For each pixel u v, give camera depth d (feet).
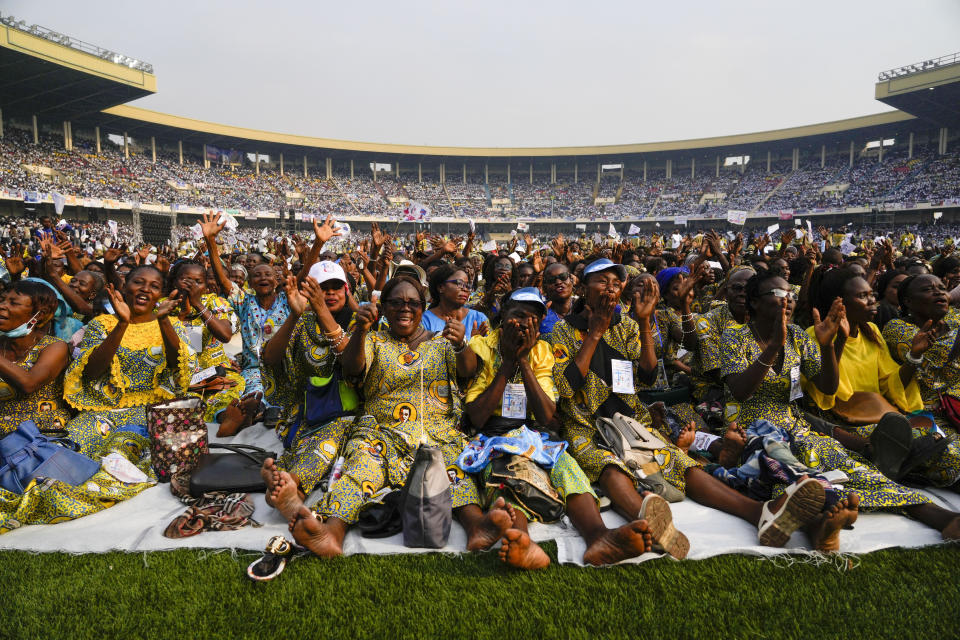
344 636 8.88
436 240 28.66
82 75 144.46
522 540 10.14
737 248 34.50
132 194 169.78
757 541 11.34
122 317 14.57
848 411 15.20
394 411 13.11
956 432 15.05
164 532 11.80
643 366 14.47
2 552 11.18
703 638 8.79
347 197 235.40
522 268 23.08
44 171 155.74
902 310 18.08
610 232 77.10
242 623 9.19
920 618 9.16
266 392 16.85
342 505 11.55
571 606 9.52
